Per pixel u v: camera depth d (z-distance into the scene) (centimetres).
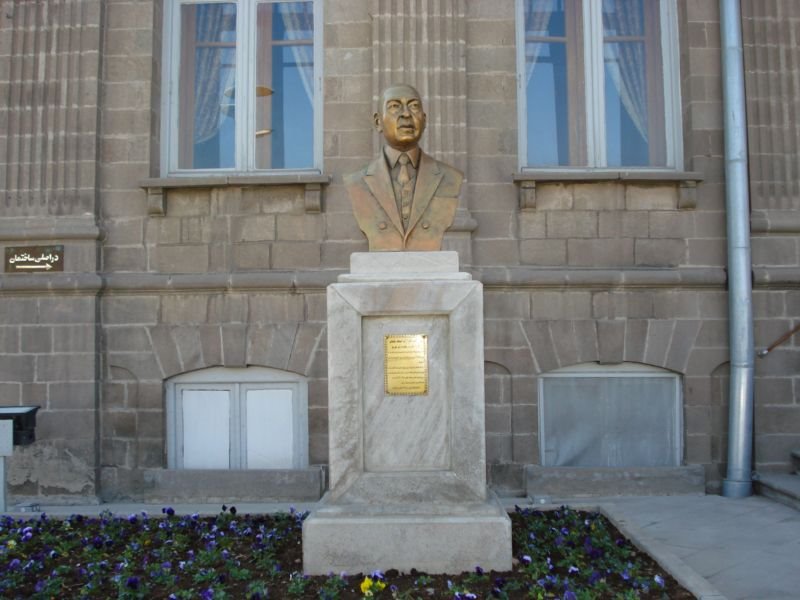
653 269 834
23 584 504
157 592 479
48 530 648
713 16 862
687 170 860
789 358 824
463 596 447
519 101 883
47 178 842
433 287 512
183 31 914
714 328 827
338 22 866
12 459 809
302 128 909
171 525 646
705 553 578
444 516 502
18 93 853
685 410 824
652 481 805
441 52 847
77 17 856
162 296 834
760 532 638
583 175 834
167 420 834
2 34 859
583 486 805
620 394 840
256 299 830
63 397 816
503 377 825
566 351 823
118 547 595
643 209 845
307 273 830
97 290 821
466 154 841
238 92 905
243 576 499
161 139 884
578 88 904
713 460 820
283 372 836
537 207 845
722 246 840
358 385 512
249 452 834
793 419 818
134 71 860
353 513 503
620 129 908
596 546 563
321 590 462
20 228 834
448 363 518
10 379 821
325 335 823
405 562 496
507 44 863
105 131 855
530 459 819
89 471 809
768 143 846
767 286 826
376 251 539
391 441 516
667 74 893
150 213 844
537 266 838
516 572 495
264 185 841
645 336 825
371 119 854
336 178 848
